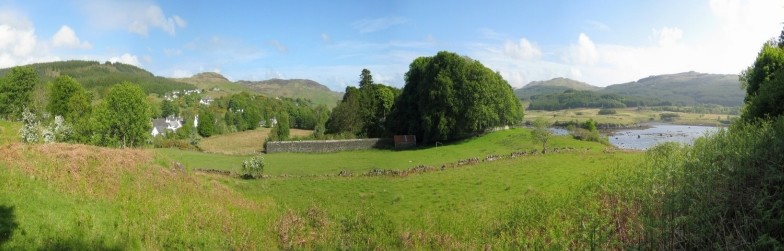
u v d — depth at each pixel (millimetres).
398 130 80312
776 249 9570
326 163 54188
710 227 11391
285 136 79875
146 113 51844
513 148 55375
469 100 68812
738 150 13750
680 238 11992
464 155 53844
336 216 23766
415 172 42312
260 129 135750
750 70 42031
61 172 22125
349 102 83188
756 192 11711
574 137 63812
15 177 19234
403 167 47156
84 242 15508
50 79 198875
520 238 17875
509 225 20234
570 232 17125
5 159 21906
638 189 16750
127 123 49125
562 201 21359
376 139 72812
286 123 82750
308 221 23000
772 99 23438
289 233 20922
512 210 22219
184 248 17469
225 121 123000
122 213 18953
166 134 96000
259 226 21531
